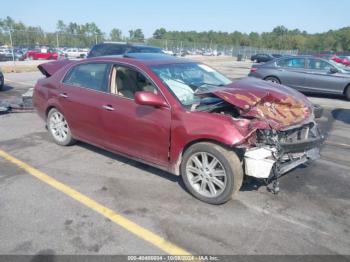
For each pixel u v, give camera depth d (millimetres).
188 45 52688
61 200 3879
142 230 3326
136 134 4273
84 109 4914
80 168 4777
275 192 3969
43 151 5434
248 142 3555
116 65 4617
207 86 4293
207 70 4949
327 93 11484
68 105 5195
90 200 3887
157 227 3377
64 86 5312
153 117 4047
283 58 12242
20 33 29875
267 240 3191
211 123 3600
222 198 3691
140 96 3809
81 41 35500
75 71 5238
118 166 4855
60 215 3568
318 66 11570
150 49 10703
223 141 3463
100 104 4656
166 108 3941
